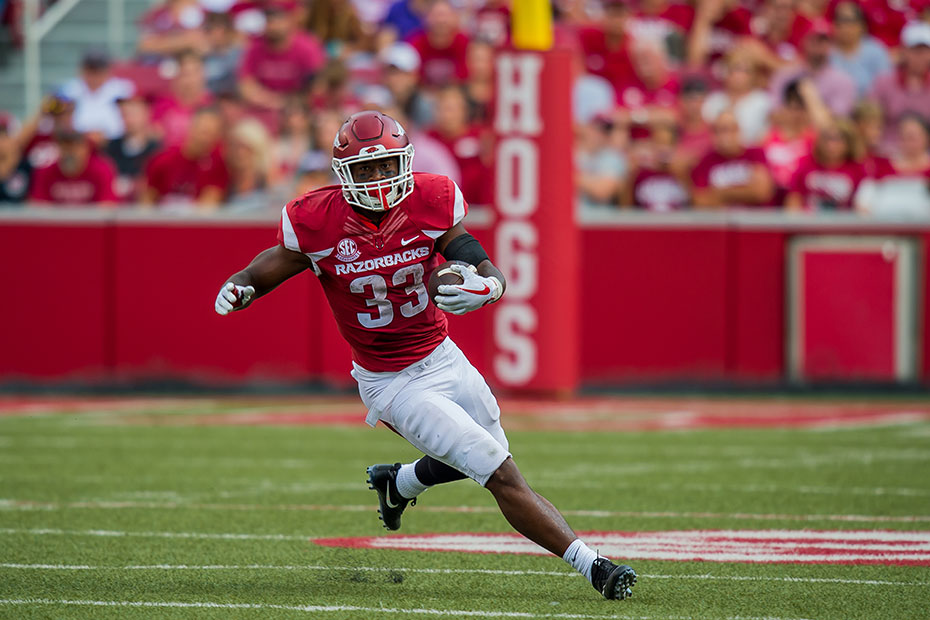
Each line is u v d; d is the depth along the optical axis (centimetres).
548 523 1518
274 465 2777
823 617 1470
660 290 4022
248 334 4047
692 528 2073
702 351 4031
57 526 2089
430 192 1559
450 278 1464
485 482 1530
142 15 5850
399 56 4834
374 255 1555
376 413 1617
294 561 1814
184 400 3938
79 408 3753
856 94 4884
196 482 2555
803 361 4028
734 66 4791
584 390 4028
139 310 4038
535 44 3666
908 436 3197
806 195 4294
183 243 4022
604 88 4925
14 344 4047
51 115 4641
